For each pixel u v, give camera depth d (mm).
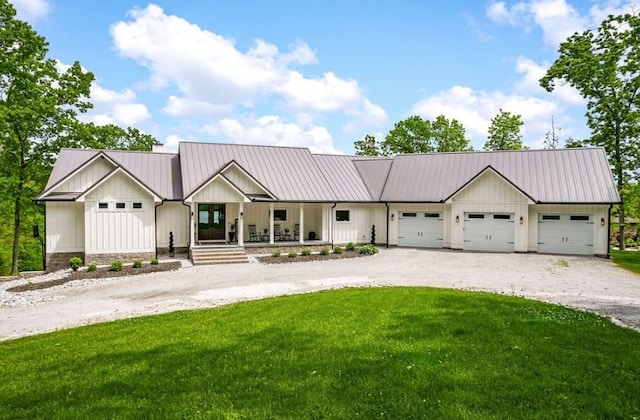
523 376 6598
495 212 25969
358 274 18953
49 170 27484
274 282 17234
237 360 7516
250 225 27516
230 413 5594
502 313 10461
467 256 24328
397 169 30734
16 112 23750
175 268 20938
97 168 24031
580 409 5652
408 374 6688
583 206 24594
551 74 31922
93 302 14391
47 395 6340
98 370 7305
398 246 28922
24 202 26859
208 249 23219
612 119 30547
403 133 48250
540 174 26562
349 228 28781
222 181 24266
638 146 30172
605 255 24172
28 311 13406
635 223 43812
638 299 13516
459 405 5703
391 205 28922
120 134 37438
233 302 13719
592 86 30797
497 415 5457
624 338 8562
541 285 16141
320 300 12500
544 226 25547
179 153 27078
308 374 6773
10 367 7664
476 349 7762
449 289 14500
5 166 26391
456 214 26875
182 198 23984
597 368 6910
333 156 32000
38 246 34188
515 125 44000
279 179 27453
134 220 23016
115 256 22688
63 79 27656
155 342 8797
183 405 5863
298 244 26422
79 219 23391
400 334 8711
